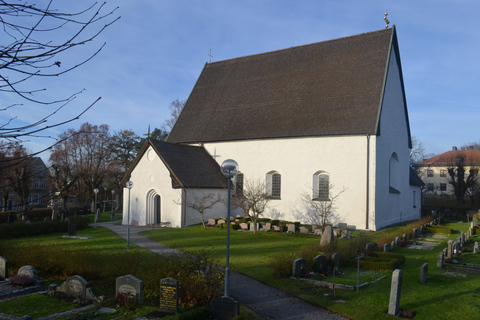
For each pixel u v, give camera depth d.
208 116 47.88
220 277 13.61
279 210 40.03
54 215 41.12
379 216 36.16
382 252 21.33
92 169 61.00
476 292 14.48
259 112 43.91
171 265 13.84
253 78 48.06
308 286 15.60
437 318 12.01
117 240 28.25
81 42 5.10
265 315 12.61
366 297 14.07
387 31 41.38
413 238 30.31
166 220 38.41
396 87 42.38
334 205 36.69
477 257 21.58
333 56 43.38
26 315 11.24
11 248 18.41
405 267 18.86
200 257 14.70
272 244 26.39
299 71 44.72
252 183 41.06
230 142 43.66
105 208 74.44
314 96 41.28
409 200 47.66
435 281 16.14
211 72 53.06
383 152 37.81
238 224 35.28
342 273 17.64
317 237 29.64
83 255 16.62
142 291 12.75
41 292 14.23
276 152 40.62
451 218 52.28
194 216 38.72
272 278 16.80
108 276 15.24
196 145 46.16
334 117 38.19
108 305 12.69
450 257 20.06
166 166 38.25
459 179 63.19
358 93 38.59
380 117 36.53
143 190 40.09
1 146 5.34
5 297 13.47
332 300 13.91
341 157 36.78
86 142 62.03
